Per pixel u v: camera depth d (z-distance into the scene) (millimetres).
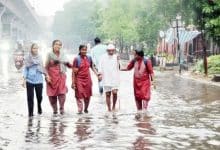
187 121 12312
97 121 12367
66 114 13969
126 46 74250
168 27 52781
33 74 13789
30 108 13664
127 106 16062
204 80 29203
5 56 52750
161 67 43969
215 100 17828
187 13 33500
